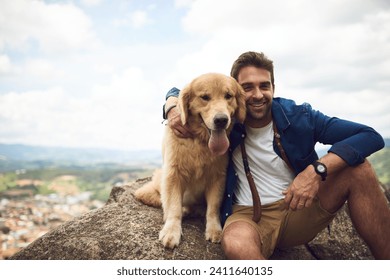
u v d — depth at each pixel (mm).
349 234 1924
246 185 1543
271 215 1486
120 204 1824
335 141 1460
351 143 1359
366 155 1354
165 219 1613
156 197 1809
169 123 1623
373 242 1345
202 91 1567
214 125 1494
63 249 1510
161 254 1444
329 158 1341
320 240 1875
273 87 1597
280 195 1494
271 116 1515
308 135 1460
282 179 1508
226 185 1603
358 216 1352
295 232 1491
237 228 1391
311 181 1328
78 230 1596
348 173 1361
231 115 1562
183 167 1626
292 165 1478
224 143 1515
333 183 1393
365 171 1346
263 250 1458
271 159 1490
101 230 1572
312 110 1499
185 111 1587
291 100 1557
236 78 1626
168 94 1817
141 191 1853
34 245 1567
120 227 1578
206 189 1674
